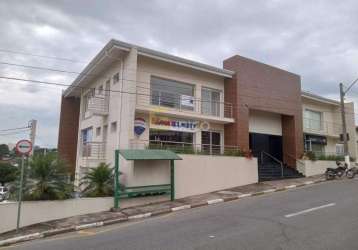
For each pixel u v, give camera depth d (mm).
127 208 13961
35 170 12570
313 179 22344
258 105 23359
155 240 8453
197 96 21500
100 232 10234
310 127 30422
